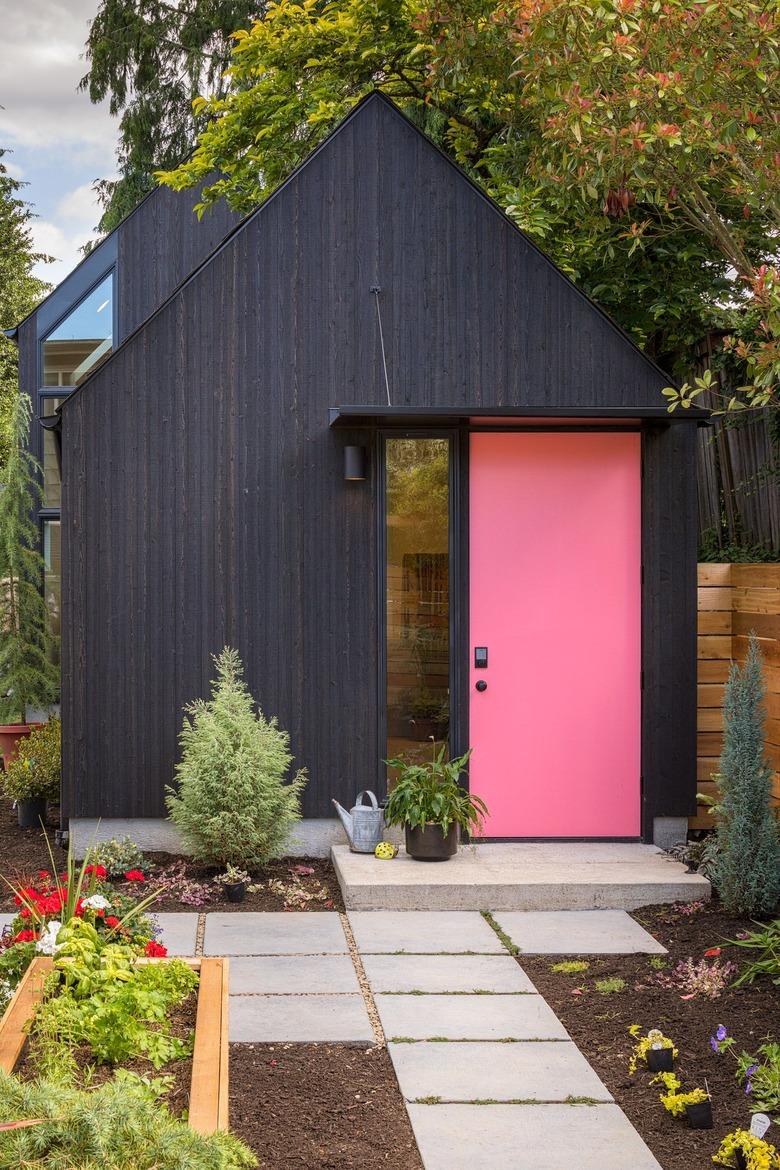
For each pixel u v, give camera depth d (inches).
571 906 264.2
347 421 302.7
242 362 303.9
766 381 224.2
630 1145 148.9
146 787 302.5
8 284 1239.5
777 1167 137.7
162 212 550.9
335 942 237.6
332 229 305.6
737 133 245.0
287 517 305.1
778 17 225.3
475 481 308.8
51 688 429.7
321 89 474.0
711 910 258.1
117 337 553.9
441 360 307.1
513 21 284.4
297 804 287.7
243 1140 149.1
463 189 307.4
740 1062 168.4
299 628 305.1
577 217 392.2
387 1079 170.4
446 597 307.7
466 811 288.5
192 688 303.6
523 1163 143.8
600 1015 196.9
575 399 308.5
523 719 309.6
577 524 310.8
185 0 838.5
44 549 577.3
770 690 295.9
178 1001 153.3
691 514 311.0
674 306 406.6
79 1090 119.0
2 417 1024.2
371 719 305.7
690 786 309.4
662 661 309.7
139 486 302.5
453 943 236.8
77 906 184.4
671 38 239.6
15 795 347.3
